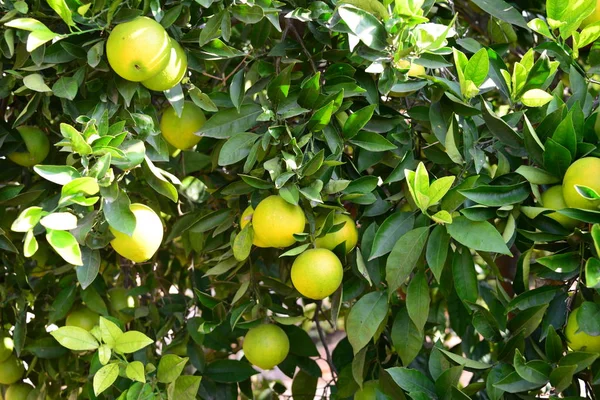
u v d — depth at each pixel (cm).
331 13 229
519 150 220
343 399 273
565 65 233
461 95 220
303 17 225
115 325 216
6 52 225
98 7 208
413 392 208
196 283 299
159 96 255
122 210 199
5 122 240
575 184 186
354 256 231
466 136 217
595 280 180
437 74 244
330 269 212
